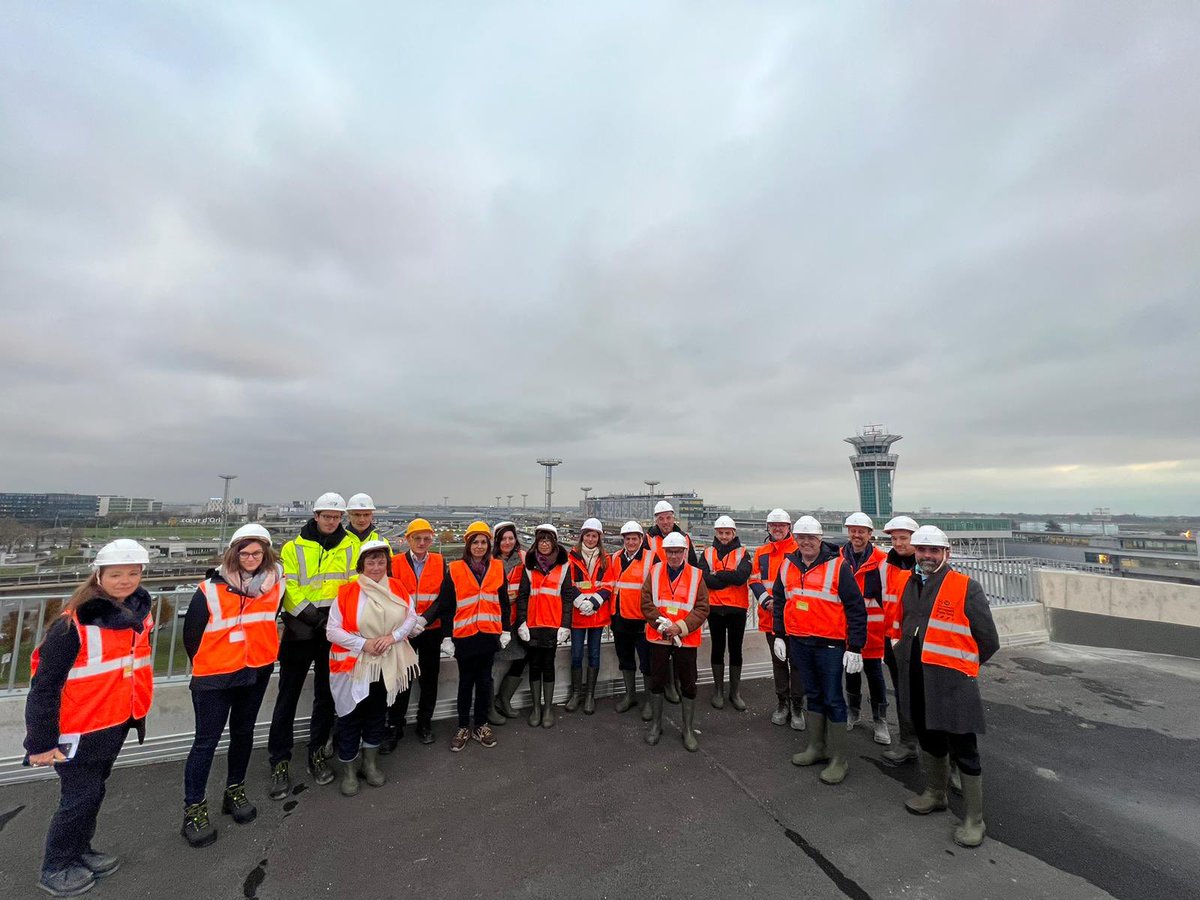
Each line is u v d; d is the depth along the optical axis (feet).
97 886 9.67
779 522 19.56
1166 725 17.78
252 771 14.25
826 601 14.52
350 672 12.83
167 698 14.96
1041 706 19.56
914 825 11.87
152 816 11.96
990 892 9.66
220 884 9.77
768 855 10.71
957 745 11.49
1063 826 11.86
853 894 9.58
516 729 17.20
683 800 12.85
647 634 16.52
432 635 15.78
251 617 11.77
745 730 17.21
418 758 14.99
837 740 13.87
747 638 23.08
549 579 17.87
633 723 17.74
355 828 11.59
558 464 185.47
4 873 10.03
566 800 12.80
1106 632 29.12
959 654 11.65
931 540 12.53
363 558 13.39
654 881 9.91
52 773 13.55
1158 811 12.50
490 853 10.73
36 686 9.29
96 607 10.00
